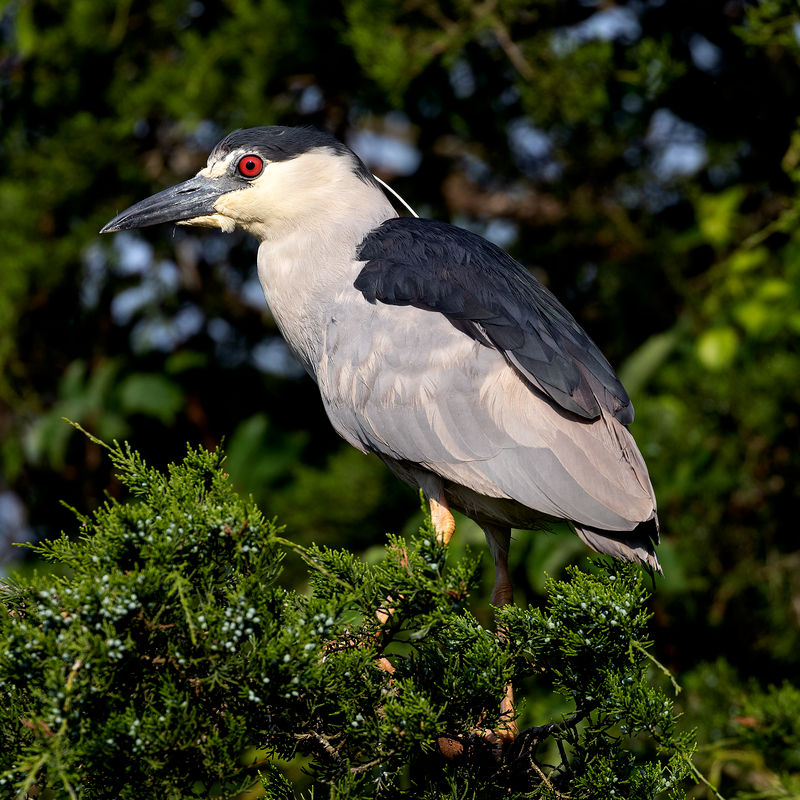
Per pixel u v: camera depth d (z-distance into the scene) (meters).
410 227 7.82
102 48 11.95
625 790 4.68
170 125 12.55
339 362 7.27
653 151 12.40
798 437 10.21
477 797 4.76
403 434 6.93
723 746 9.04
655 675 9.80
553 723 4.96
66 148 11.89
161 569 4.23
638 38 11.59
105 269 12.66
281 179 7.95
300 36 11.55
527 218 13.14
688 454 10.20
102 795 4.30
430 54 10.65
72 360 12.85
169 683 4.14
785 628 10.18
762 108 11.50
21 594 4.32
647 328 12.06
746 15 10.58
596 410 6.53
